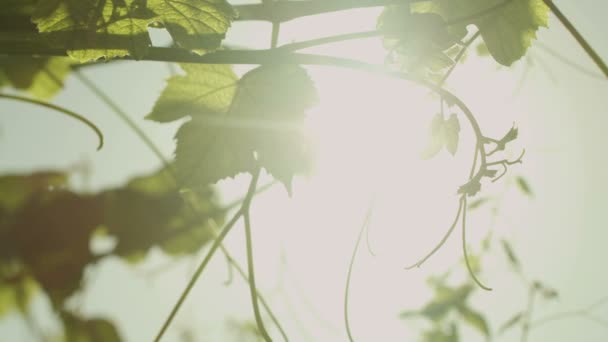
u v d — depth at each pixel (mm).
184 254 962
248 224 733
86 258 934
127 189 951
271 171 743
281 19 700
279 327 781
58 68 877
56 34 656
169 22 671
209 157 746
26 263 918
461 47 752
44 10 654
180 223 950
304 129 747
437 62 733
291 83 750
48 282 921
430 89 724
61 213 931
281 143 748
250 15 700
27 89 891
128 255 950
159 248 955
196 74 754
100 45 660
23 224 921
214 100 754
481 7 749
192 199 925
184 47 673
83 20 658
